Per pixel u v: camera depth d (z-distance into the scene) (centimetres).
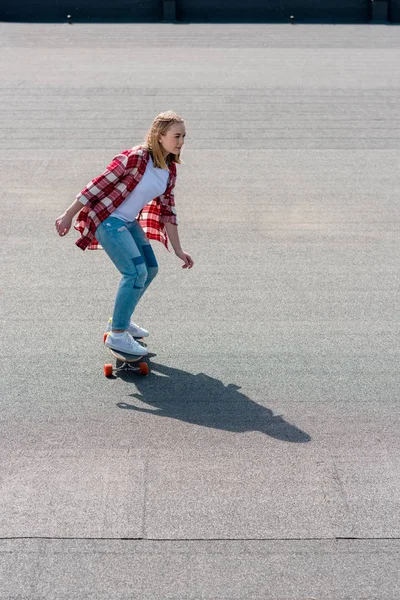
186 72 1438
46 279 639
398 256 699
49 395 473
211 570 342
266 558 350
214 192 860
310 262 682
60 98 1246
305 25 1967
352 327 567
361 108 1219
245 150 1019
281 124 1133
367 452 425
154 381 491
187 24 1956
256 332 557
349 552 354
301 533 365
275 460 416
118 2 1978
